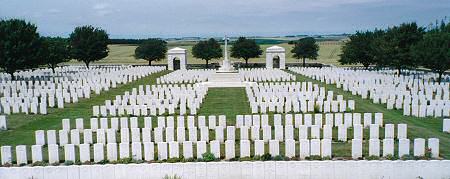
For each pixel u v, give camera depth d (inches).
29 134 994.7
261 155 727.7
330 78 2074.3
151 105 1200.2
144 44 3949.3
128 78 2373.3
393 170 653.9
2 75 2442.2
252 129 866.8
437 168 648.4
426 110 1144.8
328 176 660.1
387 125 863.7
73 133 840.9
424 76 2217.0
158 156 740.7
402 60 2321.6
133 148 736.3
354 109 1269.7
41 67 3521.2
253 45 3814.0
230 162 672.4
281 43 7219.5
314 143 733.3
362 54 2952.8
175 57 3417.8
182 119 967.0
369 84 1696.6
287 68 3462.1
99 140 858.8
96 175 663.8
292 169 662.5
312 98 1374.3
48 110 1338.6
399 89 1526.8
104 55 3486.7
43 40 2679.6
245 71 2608.3
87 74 2561.5
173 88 1560.0
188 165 664.4
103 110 1198.3
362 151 788.0
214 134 946.1
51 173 660.1
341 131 872.3
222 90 1840.6
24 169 656.4
